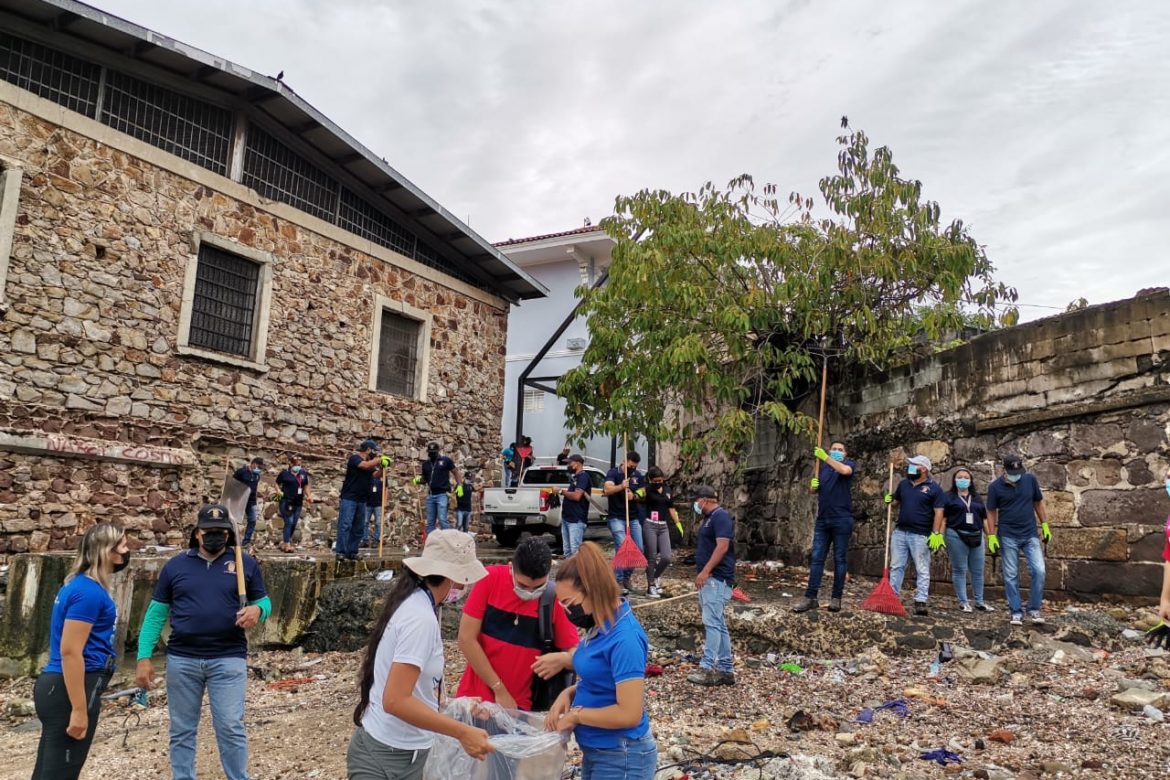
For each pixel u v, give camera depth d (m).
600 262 23.73
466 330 18.27
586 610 3.47
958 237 11.73
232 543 4.79
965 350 10.75
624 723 3.28
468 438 18.02
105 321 11.39
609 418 13.99
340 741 6.09
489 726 3.63
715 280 12.25
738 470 14.53
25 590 9.17
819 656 7.95
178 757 4.45
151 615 4.65
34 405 10.58
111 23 10.80
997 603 9.52
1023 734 5.73
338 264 15.12
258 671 8.87
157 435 11.95
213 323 12.96
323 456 14.52
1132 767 4.98
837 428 13.12
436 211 16.27
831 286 11.77
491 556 12.99
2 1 10.23
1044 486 9.59
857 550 12.18
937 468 10.98
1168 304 8.66
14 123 10.55
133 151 11.81
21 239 10.55
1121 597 8.71
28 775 5.82
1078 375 9.34
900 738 5.75
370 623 9.52
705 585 7.34
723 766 5.16
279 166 14.27
